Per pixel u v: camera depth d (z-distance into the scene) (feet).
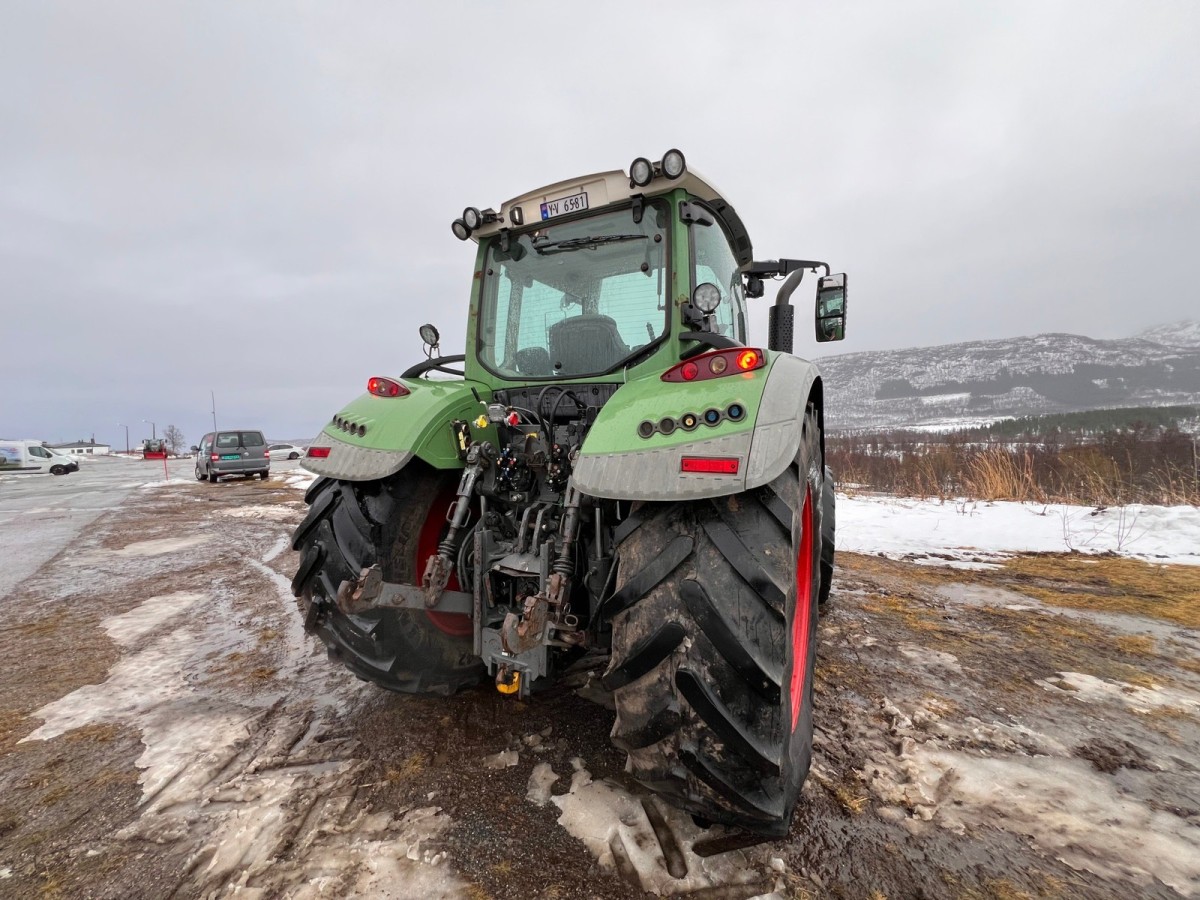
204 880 4.86
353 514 6.73
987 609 12.07
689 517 4.82
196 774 6.39
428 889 4.68
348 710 7.88
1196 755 6.71
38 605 13.65
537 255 8.46
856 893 4.66
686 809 4.71
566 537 5.94
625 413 5.40
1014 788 6.05
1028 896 4.66
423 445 6.89
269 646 10.54
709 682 4.35
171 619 12.29
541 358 8.37
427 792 5.97
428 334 9.68
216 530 24.70
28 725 7.64
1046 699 8.08
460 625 7.64
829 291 9.67
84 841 5.37
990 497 26.40
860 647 10.00
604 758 6.53
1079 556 16.67
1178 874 4.91
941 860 5.05
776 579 4.45
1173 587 13.58
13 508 35.60
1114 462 28.99
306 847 5.20
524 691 6.12
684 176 7.11
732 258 9.50
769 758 4.23
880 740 7.00
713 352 5.35
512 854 5.06
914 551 17.61
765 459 4.54
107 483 60.08
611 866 4.91
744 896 4.61
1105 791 6.02
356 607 5.93
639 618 4.65
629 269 7.70
